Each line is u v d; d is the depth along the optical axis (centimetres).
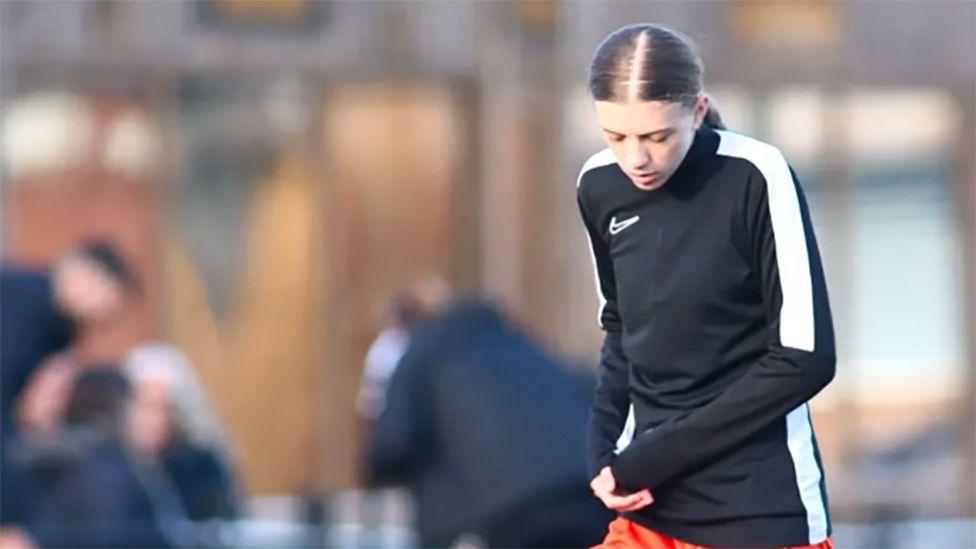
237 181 4166
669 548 1362
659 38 1270
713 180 1309
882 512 4262
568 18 4203
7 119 3956
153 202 4100
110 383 2817
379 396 3269
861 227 4453
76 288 2730
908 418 4497
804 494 1330
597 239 1377
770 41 4353
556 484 2684
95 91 4053
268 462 4188
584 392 2823
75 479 2717
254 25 4122
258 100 4162
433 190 4244
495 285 4200
